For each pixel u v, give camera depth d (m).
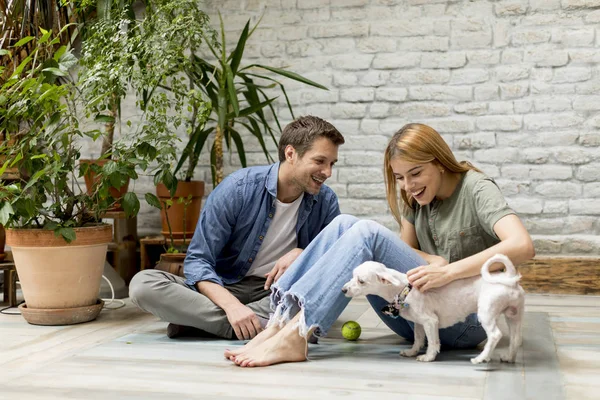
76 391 1.68
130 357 2.05
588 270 3.33
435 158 1.94
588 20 3.56
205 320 2.26
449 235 2.01
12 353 2.16
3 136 3.19
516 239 1.81
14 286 3.13
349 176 3.84
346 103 3.84
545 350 2.09
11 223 2.63
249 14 3.94
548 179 3.61
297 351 1.95
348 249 1.91
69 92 2.84
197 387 1.70
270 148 3.94
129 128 4.02
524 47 3.63
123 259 3.71
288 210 2.41
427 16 3.74
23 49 3.32
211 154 3.58
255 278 2.47
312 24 3.87
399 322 2.14
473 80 3.69
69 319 2.65
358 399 1.59
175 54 2.96
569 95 3.58
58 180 2.70
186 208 3.56
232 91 3.19
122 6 3.32
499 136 3.67
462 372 1.82
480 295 1.80
